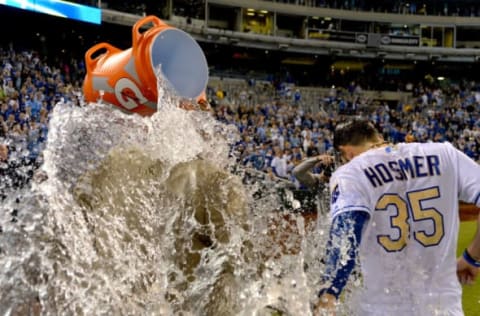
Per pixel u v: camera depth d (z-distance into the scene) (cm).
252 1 3262
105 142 194
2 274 169
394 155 198
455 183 197
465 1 3619
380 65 3634
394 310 188
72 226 180
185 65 216
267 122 1930
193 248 189
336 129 221
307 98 2842
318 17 3469
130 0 2630
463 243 773
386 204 192
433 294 189
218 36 2978
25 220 175
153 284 183
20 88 1432
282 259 195
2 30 2189
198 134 208
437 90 3067
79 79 1948
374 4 3572
